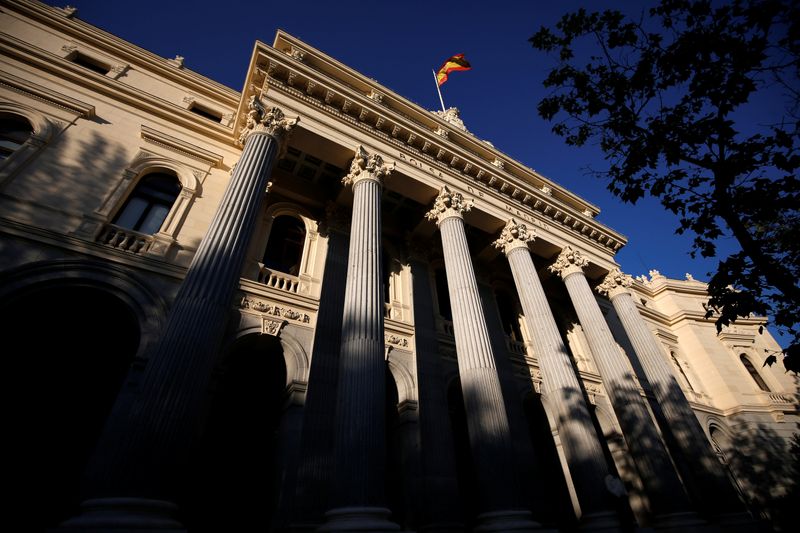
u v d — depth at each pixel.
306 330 12.54
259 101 12.91
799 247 8.94
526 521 9.25
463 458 14.74
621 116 9.19
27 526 8.22
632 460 17.03
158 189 13.29
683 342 29.08
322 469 10.12
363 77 16.53
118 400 8.75
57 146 11.86
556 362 14.09
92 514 5.80
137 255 11.08
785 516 20.14
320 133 13.69
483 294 18.91
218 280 8.83
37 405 9.54
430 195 16.08
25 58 13.12
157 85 16.06
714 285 8.55
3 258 9.33
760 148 7.89
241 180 10.84
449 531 10.91
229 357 12.09
